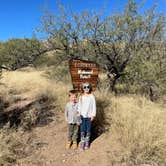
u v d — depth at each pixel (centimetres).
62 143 740
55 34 1056
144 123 701
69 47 1096
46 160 657
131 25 1056
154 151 631
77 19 1058
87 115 700
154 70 1034
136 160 612
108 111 812
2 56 998
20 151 684
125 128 698
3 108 1051
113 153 655
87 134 700
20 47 1025
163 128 697
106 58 1112
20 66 1034
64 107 945
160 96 1145
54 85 1330
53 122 880
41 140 762
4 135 723
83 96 716
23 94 1304
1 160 618
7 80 1565
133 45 1101
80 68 816
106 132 755
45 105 1036
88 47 1100
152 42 1101
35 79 1571
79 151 693
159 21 1089
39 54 1065
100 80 1162
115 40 1073
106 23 1059
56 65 1226
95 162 633
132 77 1113
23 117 923
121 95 1077
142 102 949
